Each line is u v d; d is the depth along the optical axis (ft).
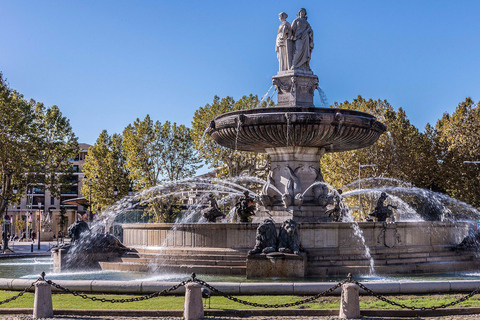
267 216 63.05
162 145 168.45
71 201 203.62
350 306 32.35
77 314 33.63
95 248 58.13
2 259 82.48
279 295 38.17
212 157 149.07
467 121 153.79
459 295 38.24
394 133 152.46
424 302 35.53
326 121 55.77
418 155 158.20
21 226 231.09
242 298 37.09
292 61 64.23
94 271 56.24
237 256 51.80
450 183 155.12
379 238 54.80
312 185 63.16
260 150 68.95
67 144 163.02
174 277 49.47
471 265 55.57
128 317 32.91
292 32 64.18
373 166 147.02
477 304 35.12
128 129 177.06
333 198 63.21
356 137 58.85
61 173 164.76
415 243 57.47
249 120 56.59
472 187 149.18
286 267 46.93
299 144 59.82
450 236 61.00
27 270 61.82
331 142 59.41
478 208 148.77
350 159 149.28
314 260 51.11
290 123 55.77
